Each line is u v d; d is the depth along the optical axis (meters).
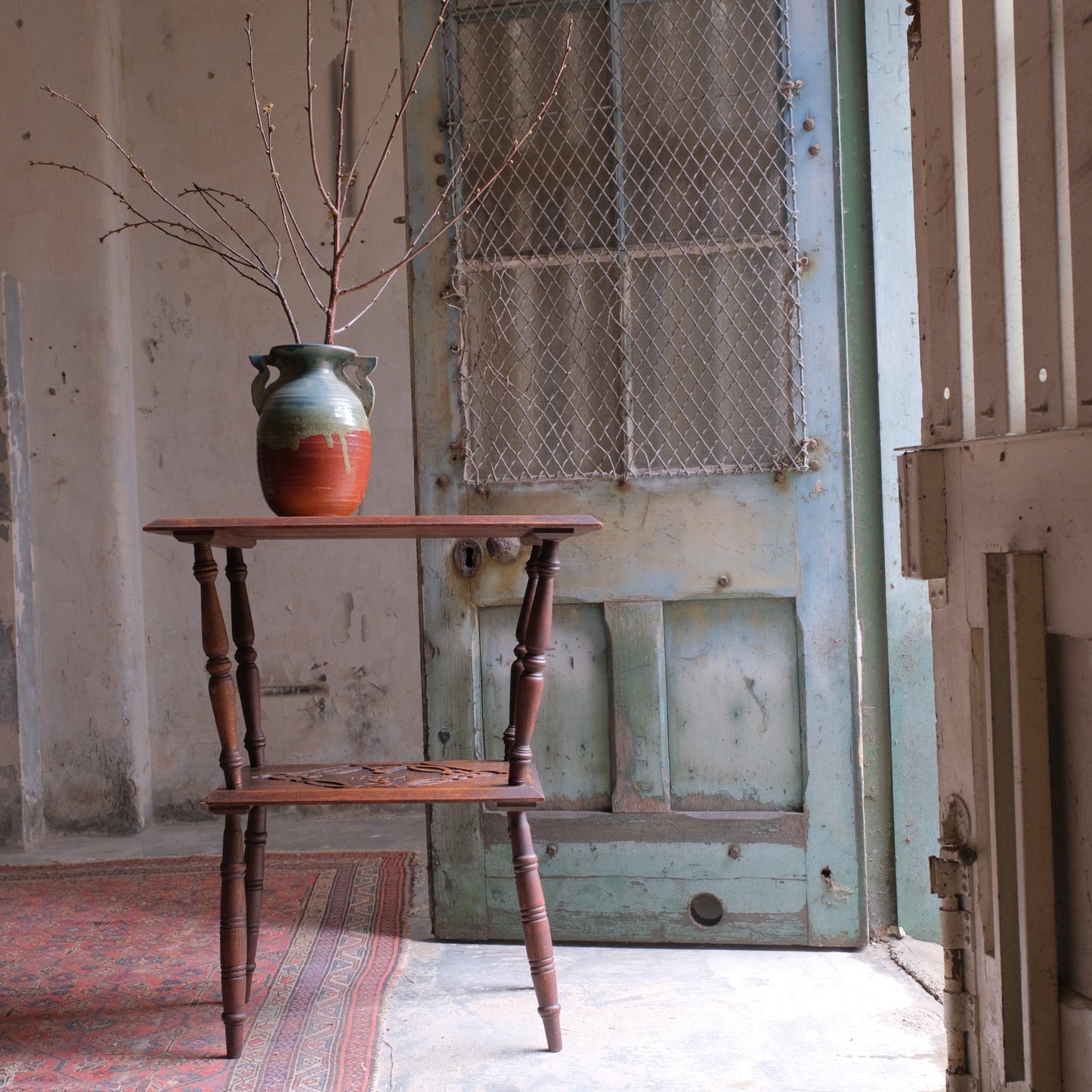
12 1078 1.96
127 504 3.92
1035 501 1.45
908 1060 1.98
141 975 2.45
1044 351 1.41
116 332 3.88
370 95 3.98
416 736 4.06
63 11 3.82
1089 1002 1.39
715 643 2.61
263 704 4.04
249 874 2.26
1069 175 1.33
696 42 2.61
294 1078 1.94
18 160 3.83
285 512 2.11
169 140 3.98
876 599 2.71
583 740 2.66
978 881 1.60
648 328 2.65
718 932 2.59
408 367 4.02
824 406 2.56
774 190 2.59
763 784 2.60
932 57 1.71
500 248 2.68
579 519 1.97
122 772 3.87
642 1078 1.94
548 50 2.65
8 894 3.10
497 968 2.48
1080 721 1.41
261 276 4.00
